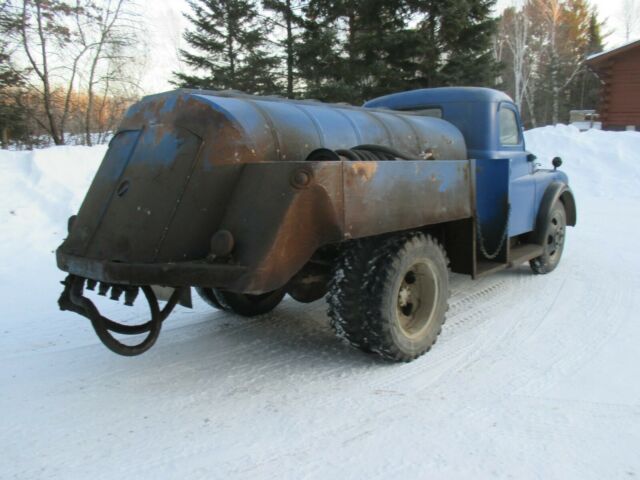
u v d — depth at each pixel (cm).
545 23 4212
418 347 375
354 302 348
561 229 629
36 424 298
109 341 319
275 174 298
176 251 310
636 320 455
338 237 307
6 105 1720
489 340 415
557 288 556
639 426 286
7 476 251
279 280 291
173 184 318
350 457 262
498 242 495
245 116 329
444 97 546
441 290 392
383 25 2048
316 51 2147
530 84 4119
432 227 434
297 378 354
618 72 2130
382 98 593
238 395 331
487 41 2023
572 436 277
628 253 711
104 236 335
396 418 299
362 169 318
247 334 443
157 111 342
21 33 1606
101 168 363
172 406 318
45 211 827
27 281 597
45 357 395
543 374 353
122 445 276
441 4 1891
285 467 255
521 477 244
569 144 1560
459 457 260
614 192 1300
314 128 373
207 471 252
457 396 324
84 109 1977
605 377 347
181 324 468
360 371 363
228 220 305
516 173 556
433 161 378
